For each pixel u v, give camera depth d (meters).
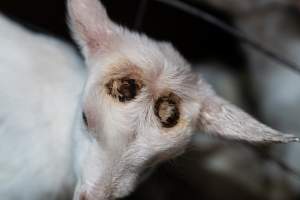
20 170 0.62
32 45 0.63
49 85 0.62
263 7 0.87
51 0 0.90
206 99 0.51
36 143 0.61
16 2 0.90
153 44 0.51
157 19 0.91
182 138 0.48
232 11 0.87
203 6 0.88
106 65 0.49
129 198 0.82
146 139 0.48
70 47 0.67
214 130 0.51
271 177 0.87
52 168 0.62
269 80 0.90
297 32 0.88
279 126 0.89
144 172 0.50
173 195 0.84
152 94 0.48
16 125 0.62
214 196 0.85
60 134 0.61
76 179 0.56
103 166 0.48
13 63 0.62
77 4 0.52
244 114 0.51
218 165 0.85
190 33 0.93
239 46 0.92
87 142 0.50
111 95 0.48
